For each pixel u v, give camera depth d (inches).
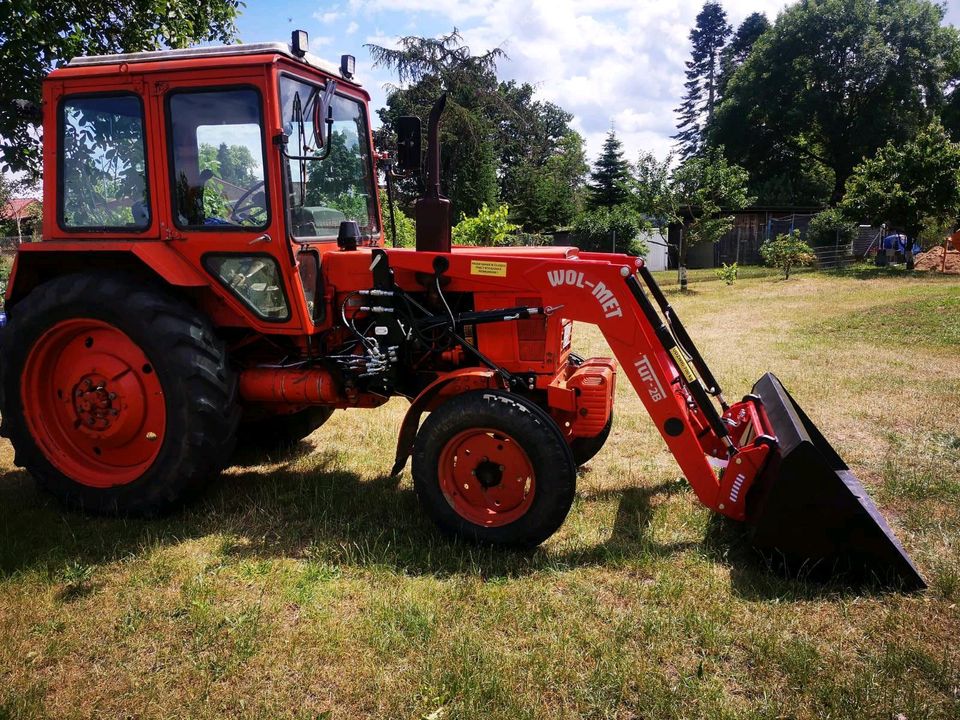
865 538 123.5
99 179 160.2
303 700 98.7
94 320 154.6
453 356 163.9
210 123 152.2
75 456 164.9
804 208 1182.3
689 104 2237.9
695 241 762.2
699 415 160.7
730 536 146.1
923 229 898.7
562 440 136.5
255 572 134.0
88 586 128.9
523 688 99.3
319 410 215.0
